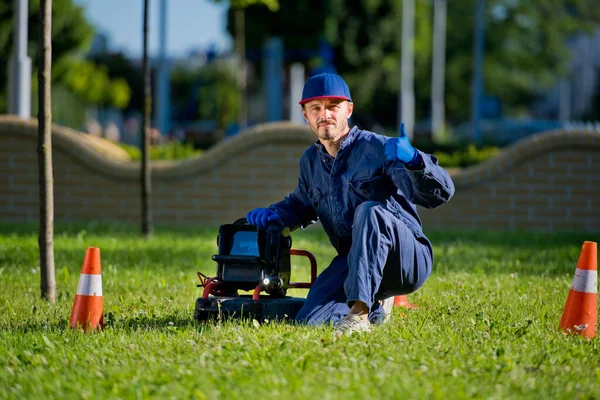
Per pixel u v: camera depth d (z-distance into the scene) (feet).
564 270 34.42
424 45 172.65
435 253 39.81
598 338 20.49
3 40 97.04
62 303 26.32
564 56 238.48
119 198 55.16
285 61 147.74
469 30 231.09
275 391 14.30
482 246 43.29
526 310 24.48
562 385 15.53
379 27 151.94
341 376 15.33
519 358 17.38
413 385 14.87
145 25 44.78
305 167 22.38
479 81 138.62
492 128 139.54
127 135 195.52
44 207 26.68
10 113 55.77
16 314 24.32
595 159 53.72
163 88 121.60
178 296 27.84
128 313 24.53
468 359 17.13
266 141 54.75
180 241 43.80
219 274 21.58
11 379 16.30
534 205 54.34
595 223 53.88
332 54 153.58
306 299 21.34
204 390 14.80
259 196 54.95
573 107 289.74
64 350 18.65
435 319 22.65
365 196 20.97
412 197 19.89
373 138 20.85
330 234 22.13
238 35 98.84
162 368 16.55
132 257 37.09
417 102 215.51
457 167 64.85
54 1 111.55
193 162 55.06
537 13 234.58
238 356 17.03
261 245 21.53
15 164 54.19
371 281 19.62
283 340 18.19
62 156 55.21
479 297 26.86
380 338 18.79
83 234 45.34
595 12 249.96
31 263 35.53
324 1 141.08
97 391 15.08
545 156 54.08
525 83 239.71
